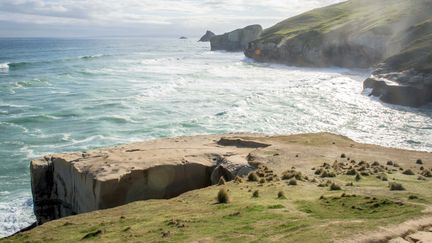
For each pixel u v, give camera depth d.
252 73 103.25
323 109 58.62
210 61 143.12
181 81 83.38
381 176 23.31
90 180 25.89
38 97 66.56
